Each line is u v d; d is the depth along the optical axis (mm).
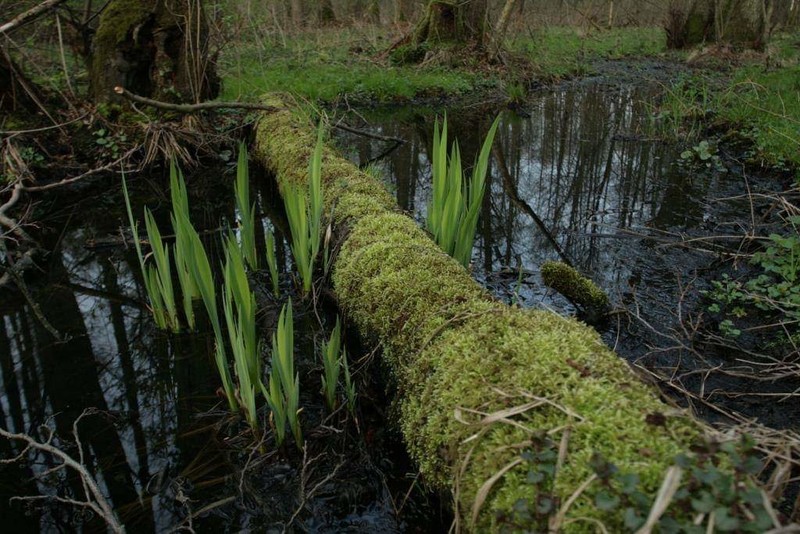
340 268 2918
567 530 1200
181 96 5961
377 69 10766
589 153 6410
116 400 2488
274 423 2258
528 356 1683
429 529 1830
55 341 2951
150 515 1893
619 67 13234
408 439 1894
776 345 2732
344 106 8961
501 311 1988
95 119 5676
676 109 7215
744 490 1051
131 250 4051
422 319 2143
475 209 2814
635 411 1401
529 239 4137
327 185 3926
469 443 1547
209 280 2221
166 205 4953
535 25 15586
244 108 5906
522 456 1328
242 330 2148
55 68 6625
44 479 2064
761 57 12805
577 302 3148
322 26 15703
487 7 12281
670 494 1060
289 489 1988
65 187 5234
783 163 5301
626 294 3268
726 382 2488
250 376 2312
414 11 15906
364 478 2027
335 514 1890
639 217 4469
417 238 2836
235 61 9586
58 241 4227
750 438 1123
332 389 2268
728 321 2875
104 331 3039
